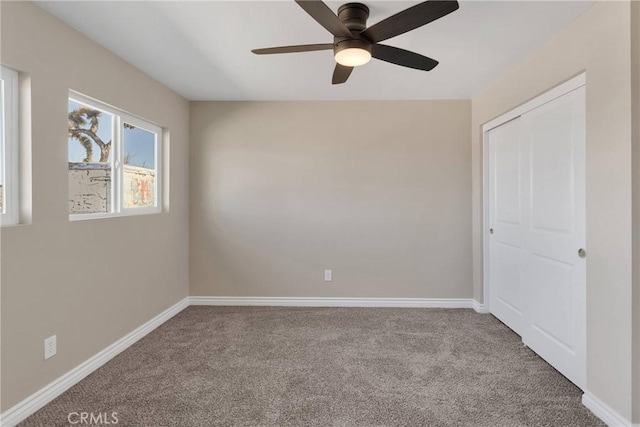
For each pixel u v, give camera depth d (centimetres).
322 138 378
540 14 202
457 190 374
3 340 174
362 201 378
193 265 386
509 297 309
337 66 214
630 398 168
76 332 221
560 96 229
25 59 184
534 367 241
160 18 206
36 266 192
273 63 275
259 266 384
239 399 202
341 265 380
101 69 241
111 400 200
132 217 281
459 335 297
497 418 185
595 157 190
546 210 247
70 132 226
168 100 337
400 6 192
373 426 179
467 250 374
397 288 378
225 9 197
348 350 268
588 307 195
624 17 170
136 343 281
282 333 302
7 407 176
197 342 283
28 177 188
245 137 381
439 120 373
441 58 264
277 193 381
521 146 281
